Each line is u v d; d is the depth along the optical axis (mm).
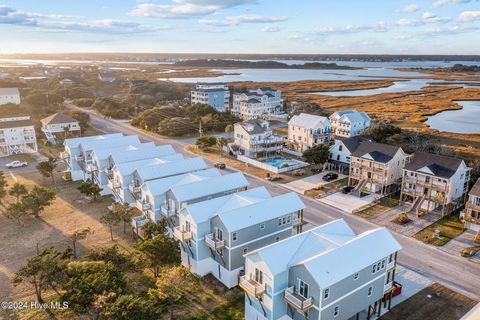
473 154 82188
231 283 36969
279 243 31281
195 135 108375
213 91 147625
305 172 72500
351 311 30000
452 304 33719
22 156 84188
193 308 33500
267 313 30125
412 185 55812
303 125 86125
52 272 31484
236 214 37312
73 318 30766
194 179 50344
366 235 32344
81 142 70375
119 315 25281
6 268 39406
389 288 32812
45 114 126375
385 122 112750
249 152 83375
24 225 49750
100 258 34344
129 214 46844
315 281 27047
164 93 179125
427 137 93688
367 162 61062
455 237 46094
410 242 44906
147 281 37219
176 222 45688
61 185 66125
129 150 63906
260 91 148125
